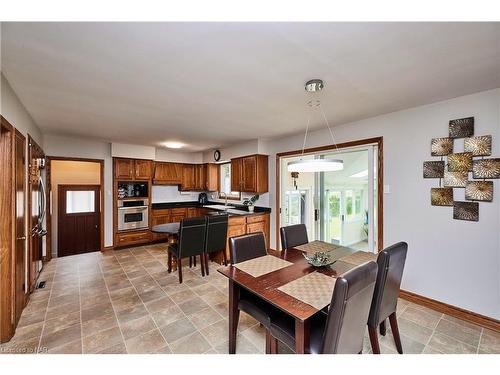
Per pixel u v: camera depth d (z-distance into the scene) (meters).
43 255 3.91
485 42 1.45
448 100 2.43
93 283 3.19
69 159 4.30
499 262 2.15
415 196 2.67
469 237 2.31
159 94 2.28
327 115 2.96
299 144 4.02
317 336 1.43
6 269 2.01
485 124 2.21
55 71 1.82
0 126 1.89
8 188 2.04
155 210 5.35
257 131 3.79
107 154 4.74
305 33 1.37
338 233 3.90
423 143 2.60
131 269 3.73
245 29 1.33
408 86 2.11
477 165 2.25
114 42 1.45
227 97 2.37
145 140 4.54
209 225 3.52
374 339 1.67
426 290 2.60
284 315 1.63
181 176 6.01
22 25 1.28
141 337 2.07
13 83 2.02
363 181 3.50
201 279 3.35
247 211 4.69
